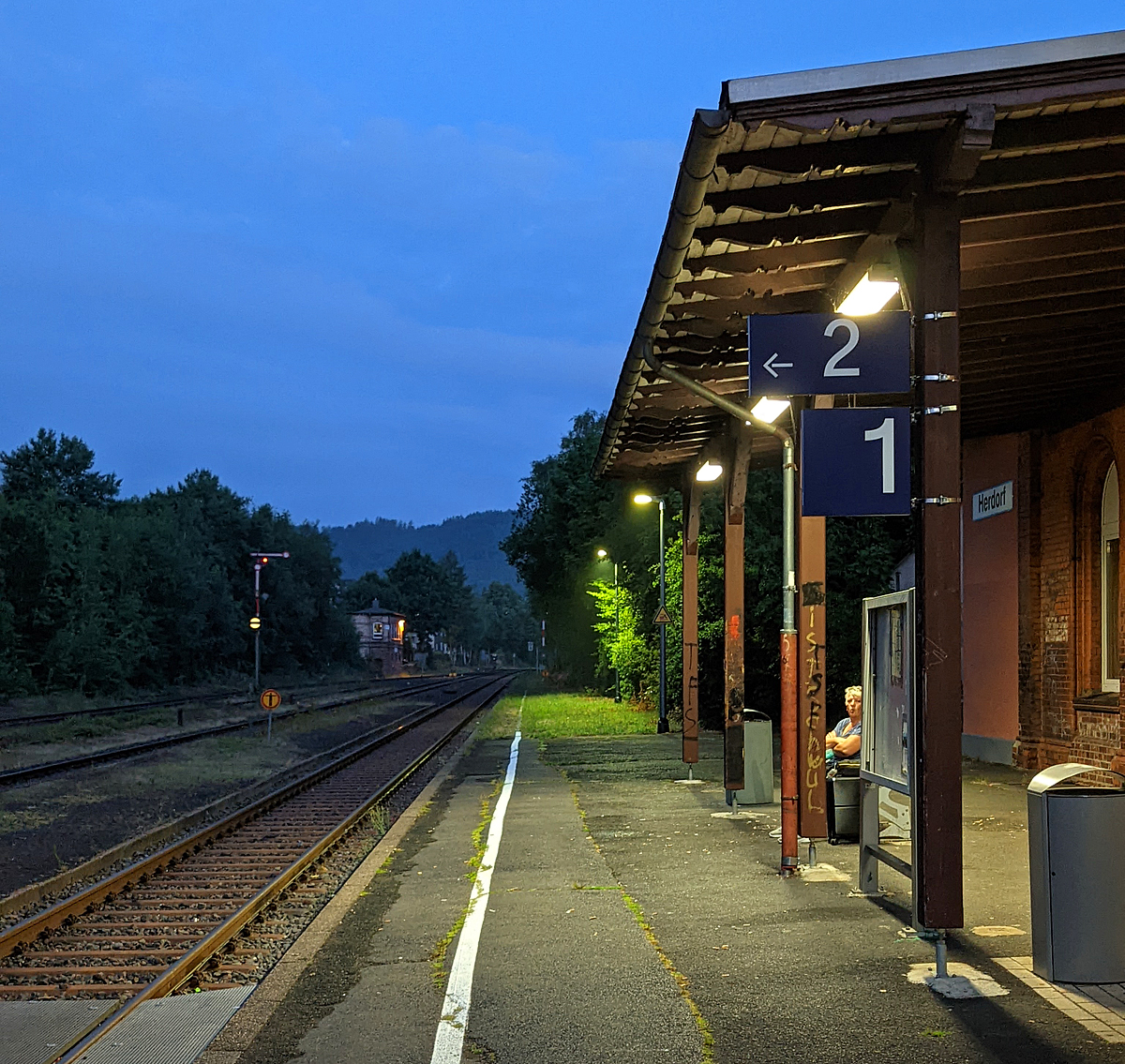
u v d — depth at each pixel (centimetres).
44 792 1892
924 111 651
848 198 752
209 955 798
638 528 4075
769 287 948
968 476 1934
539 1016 603
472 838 1291
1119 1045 534
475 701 5688
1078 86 650
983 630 1877
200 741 3081
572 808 1480
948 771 664
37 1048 588
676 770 1991
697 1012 601
